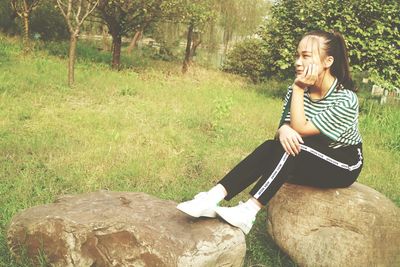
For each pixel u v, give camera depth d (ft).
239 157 19.38
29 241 9.50
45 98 26.27
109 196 10.65
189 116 25.48
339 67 9.86
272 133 24.29
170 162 17.52
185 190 15.23
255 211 9.57
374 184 17.06
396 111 30.07
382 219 10.33
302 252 10.61
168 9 41.91
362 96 42.96
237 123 25.59
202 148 20.07
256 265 10.86
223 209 9.53
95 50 53.31
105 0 40.70
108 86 31.89
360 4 33.94
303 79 9.52
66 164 16.31
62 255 9.17
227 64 56.49
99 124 21.85
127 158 17.39
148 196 10.84
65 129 20.56
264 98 36.65
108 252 8.89
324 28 34.58
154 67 47.39
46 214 9.55
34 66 34.99
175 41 67.00
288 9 37.99
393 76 35.42
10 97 24.88
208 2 46.73
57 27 54.39
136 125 22.38
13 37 49.44
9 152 17.04
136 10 42.01
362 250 10.14
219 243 9.12
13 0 49.60
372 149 22.91
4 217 12.01
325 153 9.67
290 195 11.02
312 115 9.98
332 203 10.46
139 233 8.76
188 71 46.62
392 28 34.76
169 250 8.57
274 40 39.60
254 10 61.16
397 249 10.49
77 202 10.20
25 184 14.29
